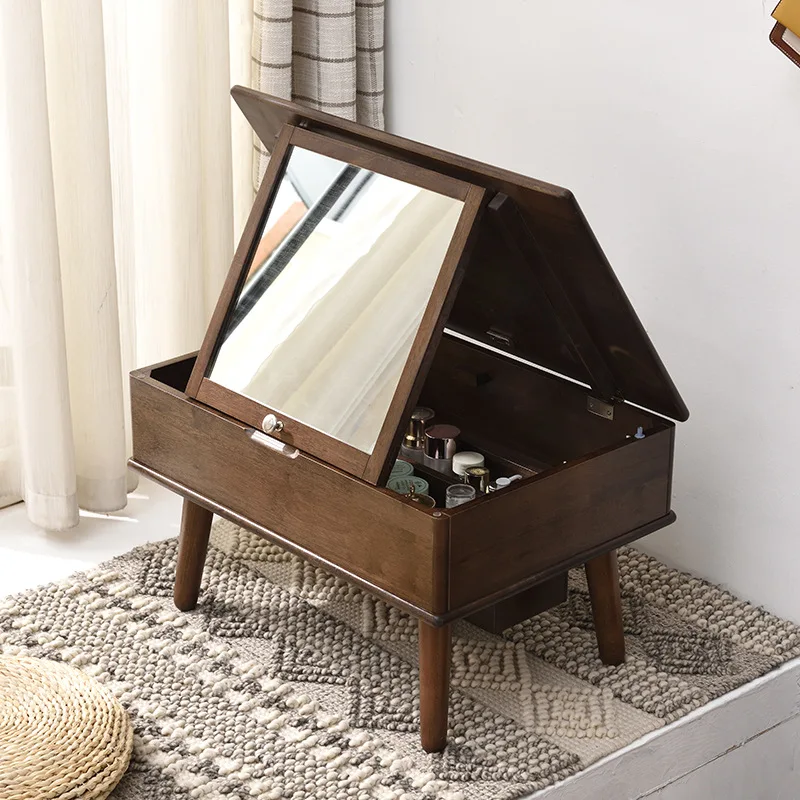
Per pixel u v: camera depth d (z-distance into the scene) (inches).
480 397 72.6
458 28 81.2
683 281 72.5
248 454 61.9
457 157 56.0
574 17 73.7
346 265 60.9
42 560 78.6
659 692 65.3
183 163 83.0
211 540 79.3
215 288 88.4
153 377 68.1
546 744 60.5
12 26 71.7
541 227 55.6
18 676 62.8
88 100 75.7
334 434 58.5
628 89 72.0
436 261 57.0
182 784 57.2
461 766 58.6
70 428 80.3
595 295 57.6
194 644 68.4
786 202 66.1
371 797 56.4
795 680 69.1
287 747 60.1
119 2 78.7
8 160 74.7
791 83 64.1
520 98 78.5
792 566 71.8
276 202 64.5
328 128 62.8
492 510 55.6
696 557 76.9
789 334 68.0
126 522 84.2
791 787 72.7
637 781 62.3
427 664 58.0
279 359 61.9
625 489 61.8
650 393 62.7
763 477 71.7
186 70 81.0
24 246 75.9
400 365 57.1
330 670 66.4
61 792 54.1
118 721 59.6
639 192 73.2
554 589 69.4
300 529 60.4
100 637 69.0
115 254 84.2
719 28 66.6
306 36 85.9
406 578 55.9
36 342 77.5
